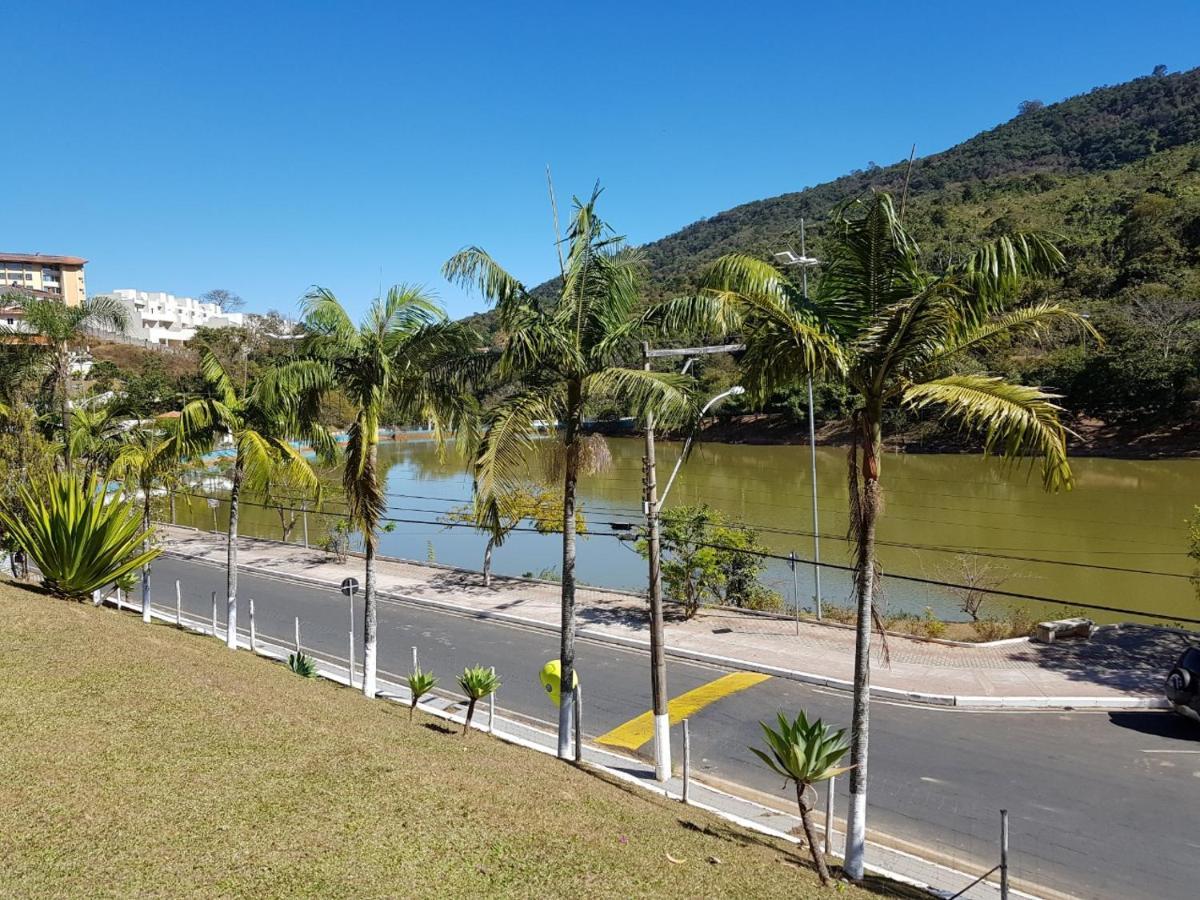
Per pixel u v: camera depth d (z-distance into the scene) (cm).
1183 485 4194
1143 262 6631
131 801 536
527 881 527
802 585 2491
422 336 1268
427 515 4406
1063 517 3388
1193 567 2444
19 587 1295
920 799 998
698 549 1947
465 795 667
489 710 1320
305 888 463
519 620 1955
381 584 2375
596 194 1039
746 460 6025
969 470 4772
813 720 1282
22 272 9256
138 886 437
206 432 1609
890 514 3525
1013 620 1861
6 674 767
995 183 12606
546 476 1106
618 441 7138
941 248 7338
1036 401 687
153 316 11688
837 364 758
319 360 1310
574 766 1034
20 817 492
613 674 1553
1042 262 705
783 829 912
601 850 612
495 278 1015
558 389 1052
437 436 1374
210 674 927
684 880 590
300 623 1947
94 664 839
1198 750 1137
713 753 1170
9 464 1848
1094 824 923
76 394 2583
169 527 3475
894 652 1627
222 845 496
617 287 1054
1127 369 5272
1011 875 816
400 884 488
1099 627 1758
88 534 1295
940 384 734
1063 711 1309
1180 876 810
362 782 641
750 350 809
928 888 779
